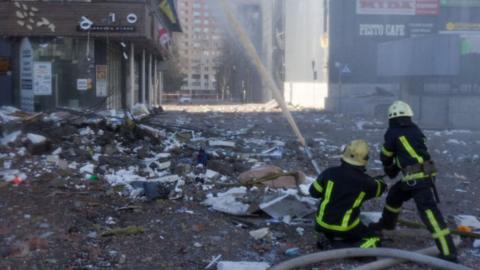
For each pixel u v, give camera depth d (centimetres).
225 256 521
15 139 980
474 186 862
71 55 2014
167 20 3306
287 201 660
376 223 578
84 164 900
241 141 1327
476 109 2106
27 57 1992
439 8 3098
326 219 527
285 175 784
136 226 590
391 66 2325
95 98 2039
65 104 2020
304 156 1095
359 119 2338
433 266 479
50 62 2002
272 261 512
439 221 500
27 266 483
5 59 1995
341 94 3070
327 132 1698
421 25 3103
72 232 566
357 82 3075
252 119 2252
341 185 525
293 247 545
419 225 602
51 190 730
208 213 649
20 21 1952
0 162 876
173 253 524
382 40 3100
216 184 788
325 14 3141
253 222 617
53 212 627
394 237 577
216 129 1667
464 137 1599
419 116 2172
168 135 1286
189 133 1373
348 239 527
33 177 802
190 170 872
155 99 3931
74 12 1973
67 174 821
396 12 3086
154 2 2436
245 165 962
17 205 652
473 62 2119
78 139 1046
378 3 3095
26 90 2003
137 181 776
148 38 2105
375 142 1419
